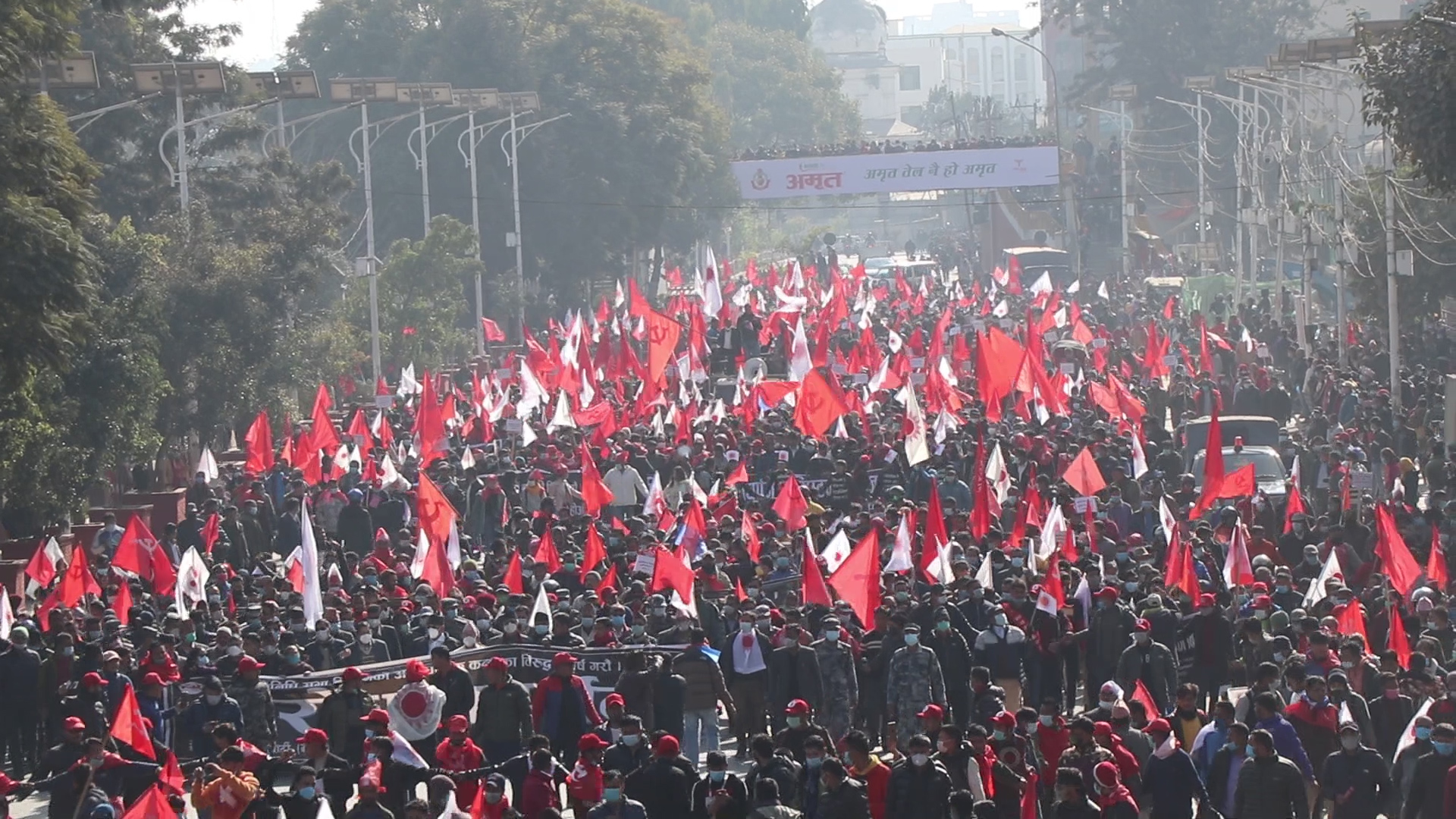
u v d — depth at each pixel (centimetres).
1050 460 11281
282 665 6938
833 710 6762
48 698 7156
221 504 11400
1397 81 9794
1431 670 6353
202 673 6744
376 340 19350
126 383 11731
